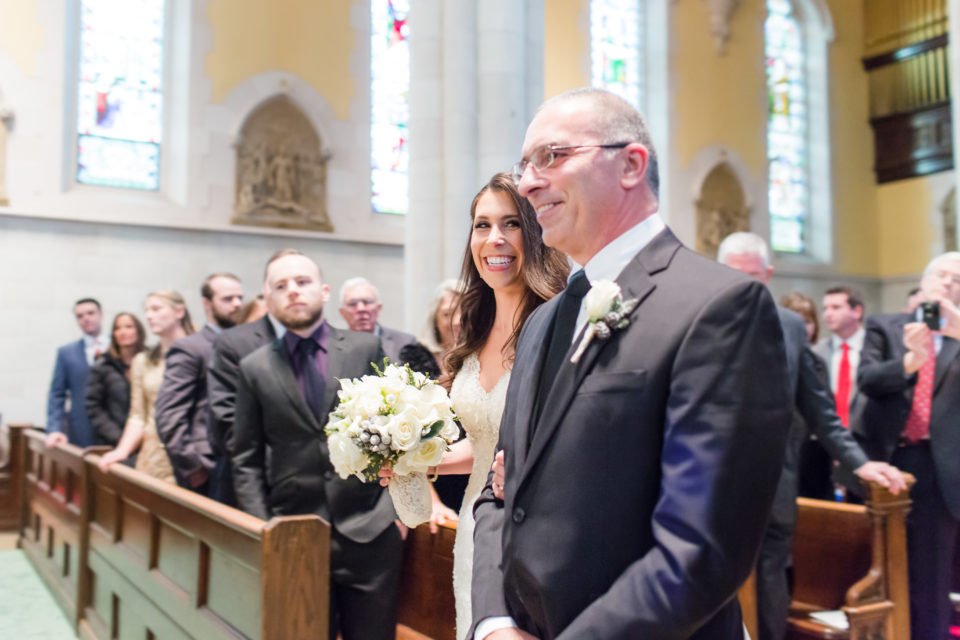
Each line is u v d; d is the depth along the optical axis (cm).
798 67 1552
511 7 714
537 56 734
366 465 198
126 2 1034
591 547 126
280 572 245
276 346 318
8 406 922
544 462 133
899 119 1534
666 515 117
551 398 135
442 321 427
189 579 319
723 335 121
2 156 941
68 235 960
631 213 143
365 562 297
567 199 141
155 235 999
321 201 1094
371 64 1150
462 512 237
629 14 1370
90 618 487
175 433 434
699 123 1389
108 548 452
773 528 335
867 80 1586
